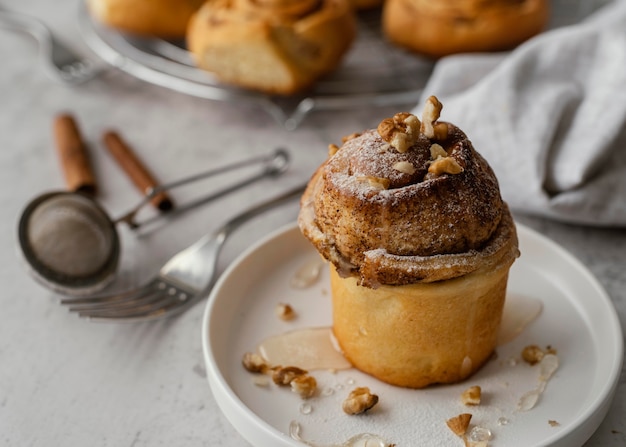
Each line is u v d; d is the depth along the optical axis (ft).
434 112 1.33
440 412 1.35
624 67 1.81
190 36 2.14
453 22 2.11
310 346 1.46
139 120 2.17
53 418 1.42
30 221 1.63
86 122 2.16
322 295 1.56
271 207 1.77
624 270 1.67
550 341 1.46
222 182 1.93
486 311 1.37
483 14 2.09
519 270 1.59
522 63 1.87
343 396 1.38
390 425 1.33
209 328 1.42
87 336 1.57
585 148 1.73
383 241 1.29
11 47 2.56
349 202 1.29
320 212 1.34
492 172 1.37
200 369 1.50
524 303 1.52
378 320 1.36
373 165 1.31
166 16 2.24
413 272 1.28
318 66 2.08
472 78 1.98
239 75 2.09
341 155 1.35
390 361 1.38
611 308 1.45
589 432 1.28
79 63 2.39
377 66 2.29
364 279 1.30
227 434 1.39
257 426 1.28
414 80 2.23
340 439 1.31
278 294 1.56
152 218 1.83
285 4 2.05
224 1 2.13
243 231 1.79
